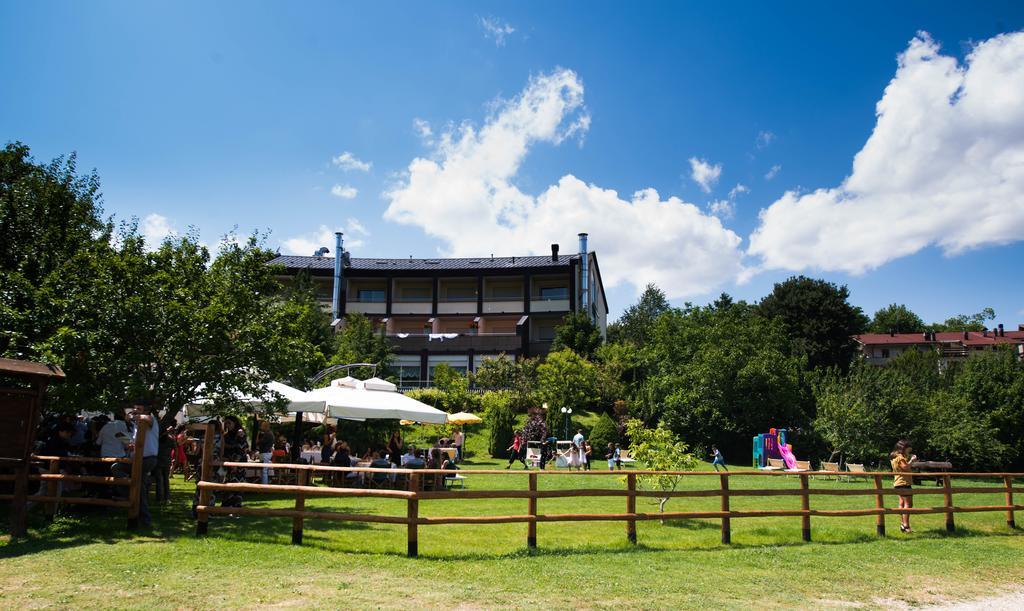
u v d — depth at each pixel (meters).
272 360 12.55
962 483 31.14
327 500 15.40
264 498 15.28
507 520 9.16
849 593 7.70
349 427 28.41
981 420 37.19
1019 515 15.97
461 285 56.47
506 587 7.15
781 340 43.94
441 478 18.61
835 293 57.91
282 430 27.59
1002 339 87.88
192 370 12.02
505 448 34.69
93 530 9.38
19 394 8.87
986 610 7.25
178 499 13.48
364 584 7.00
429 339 51.47
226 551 8.32
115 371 11.20
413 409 18.23
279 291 14.46
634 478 10.16
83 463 11.31
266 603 6.16
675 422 39.84
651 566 8.56
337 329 50.06
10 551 7.98
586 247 53.56
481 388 44.78
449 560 8.44
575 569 8.16
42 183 14.37
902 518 12.70
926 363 53.56
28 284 11.82
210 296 12.60
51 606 5.82
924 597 7.70
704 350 40.41
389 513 13.30
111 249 13.10
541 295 55.41
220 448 12.04
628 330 82.81
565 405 40.72
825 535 11.84
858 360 36.66
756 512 10.90
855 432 32.22
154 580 6.79
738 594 7.36
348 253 55.62
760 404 38.84
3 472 10.62
